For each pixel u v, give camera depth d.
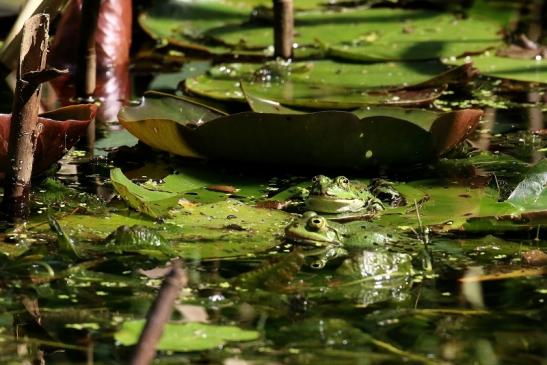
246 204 7.51
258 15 12.98
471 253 6.59
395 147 8.12
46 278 6.05
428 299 5.80
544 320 5.48
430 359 4.97
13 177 7.01
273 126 8.03
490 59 11.48
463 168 8.31
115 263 6.30
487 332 5.32
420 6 14.05
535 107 10.22
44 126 7.51
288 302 5.74
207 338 5.16
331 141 8.07
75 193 7.63
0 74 10.53
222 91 10.24
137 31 13.58
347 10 13.65
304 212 7.50
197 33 12.71
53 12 9.23
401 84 10.38
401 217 7.23
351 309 5.66
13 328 5.36
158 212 7.22
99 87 11.01
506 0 14.98
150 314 3.93
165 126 8.17
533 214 6.89
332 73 10.90
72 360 4.99
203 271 6.19
